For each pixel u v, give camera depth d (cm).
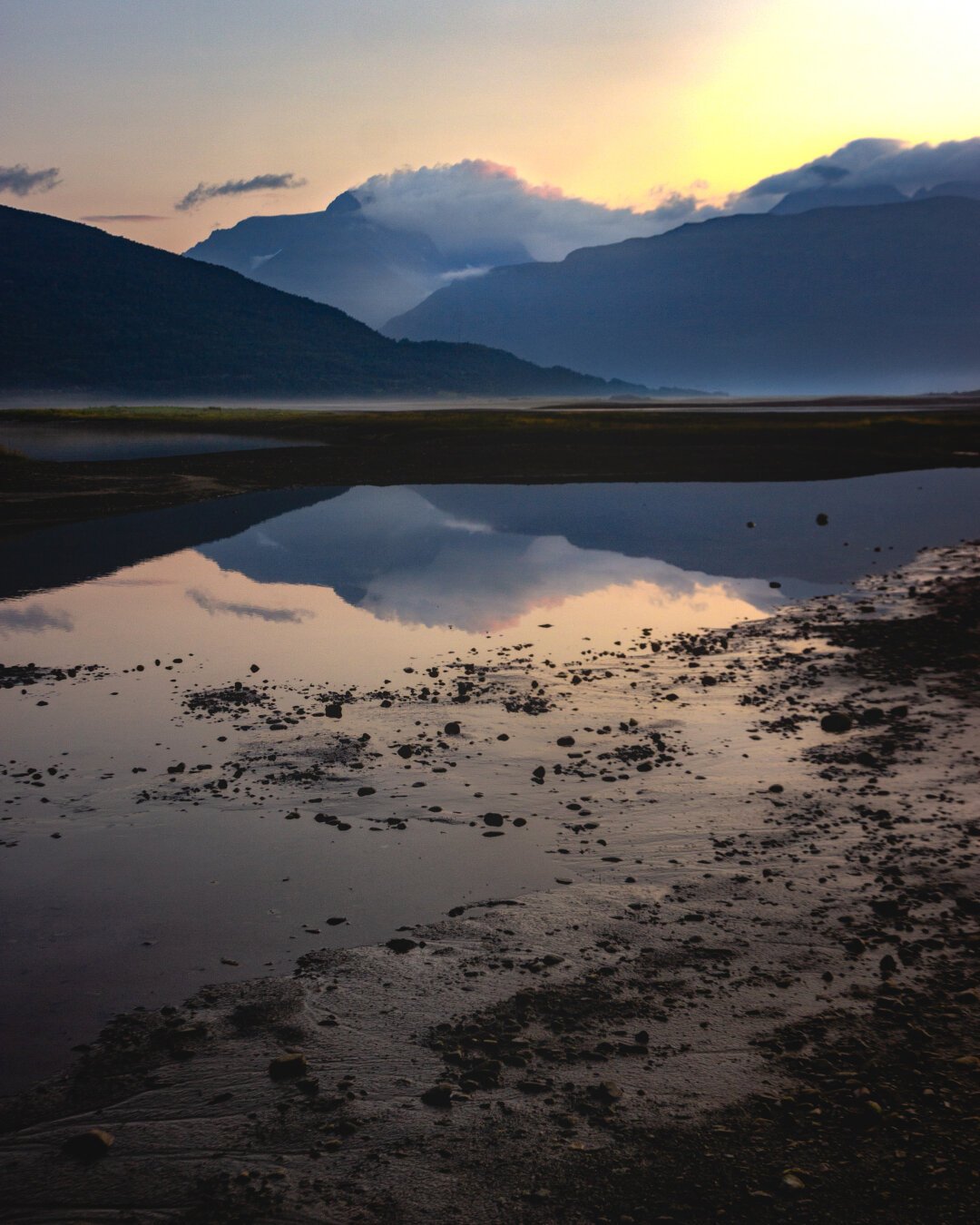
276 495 4222
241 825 926
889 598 1981
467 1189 473
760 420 9181
